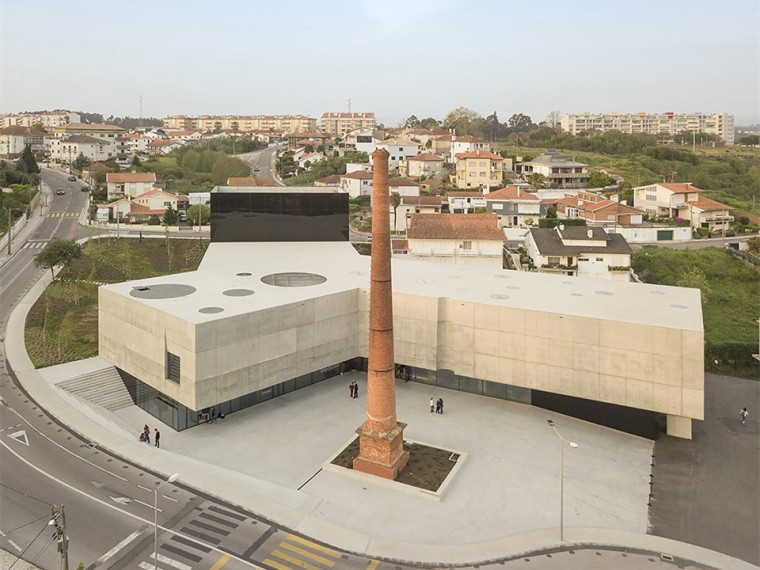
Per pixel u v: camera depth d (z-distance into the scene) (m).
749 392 56.72
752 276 93.44
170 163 178.25
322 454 43.22
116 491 36.41
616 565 31.92
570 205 119.19
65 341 58.78
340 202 75.75
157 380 47.75
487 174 141.50
